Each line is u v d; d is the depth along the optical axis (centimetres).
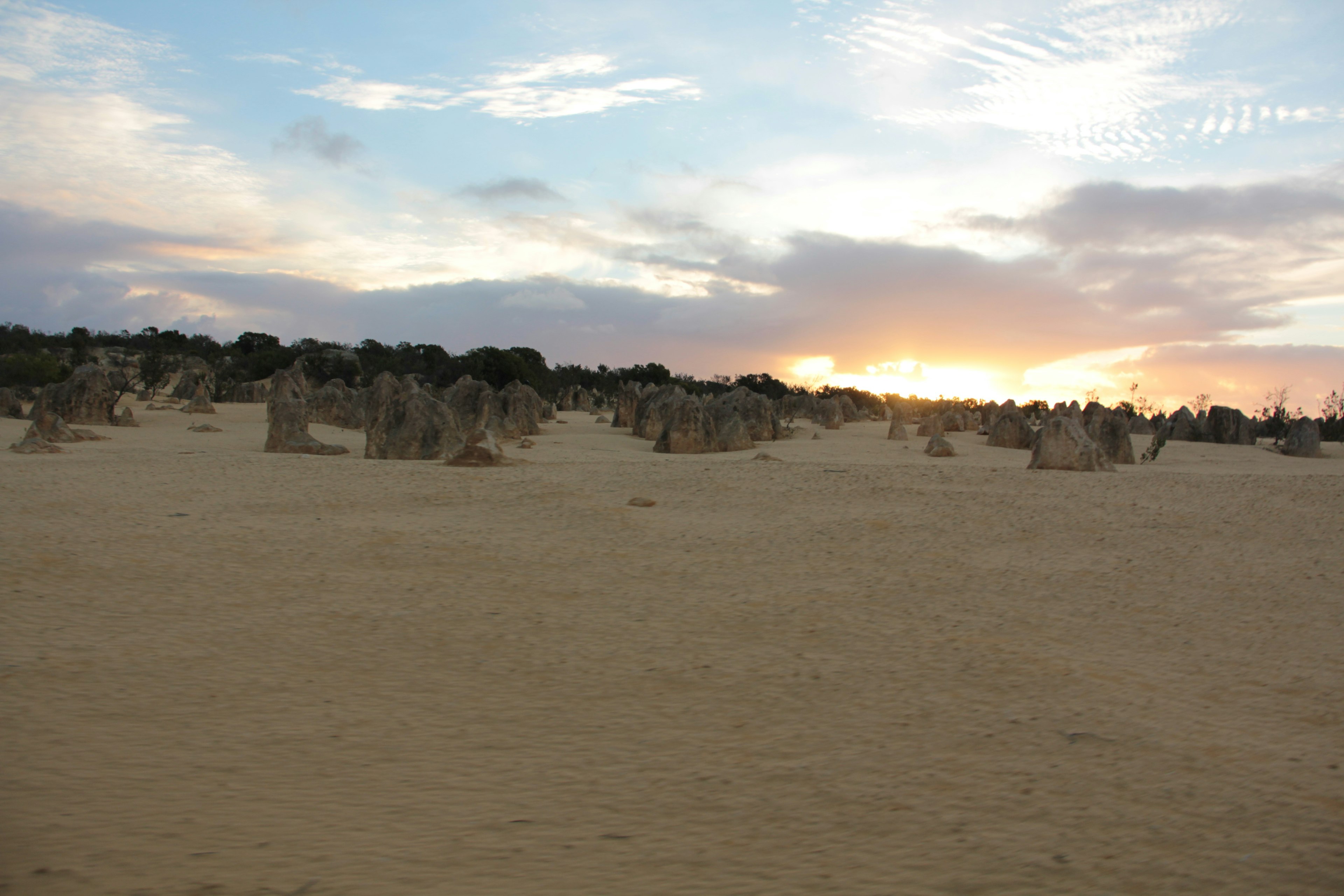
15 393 4644
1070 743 603
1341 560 1267
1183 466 2959
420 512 1549
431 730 602
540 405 4694
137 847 414
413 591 1013
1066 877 422
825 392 8319
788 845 448
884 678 744
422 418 2486
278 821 452
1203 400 5919
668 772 542
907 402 7462
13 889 369
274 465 2061
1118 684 738
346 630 848
